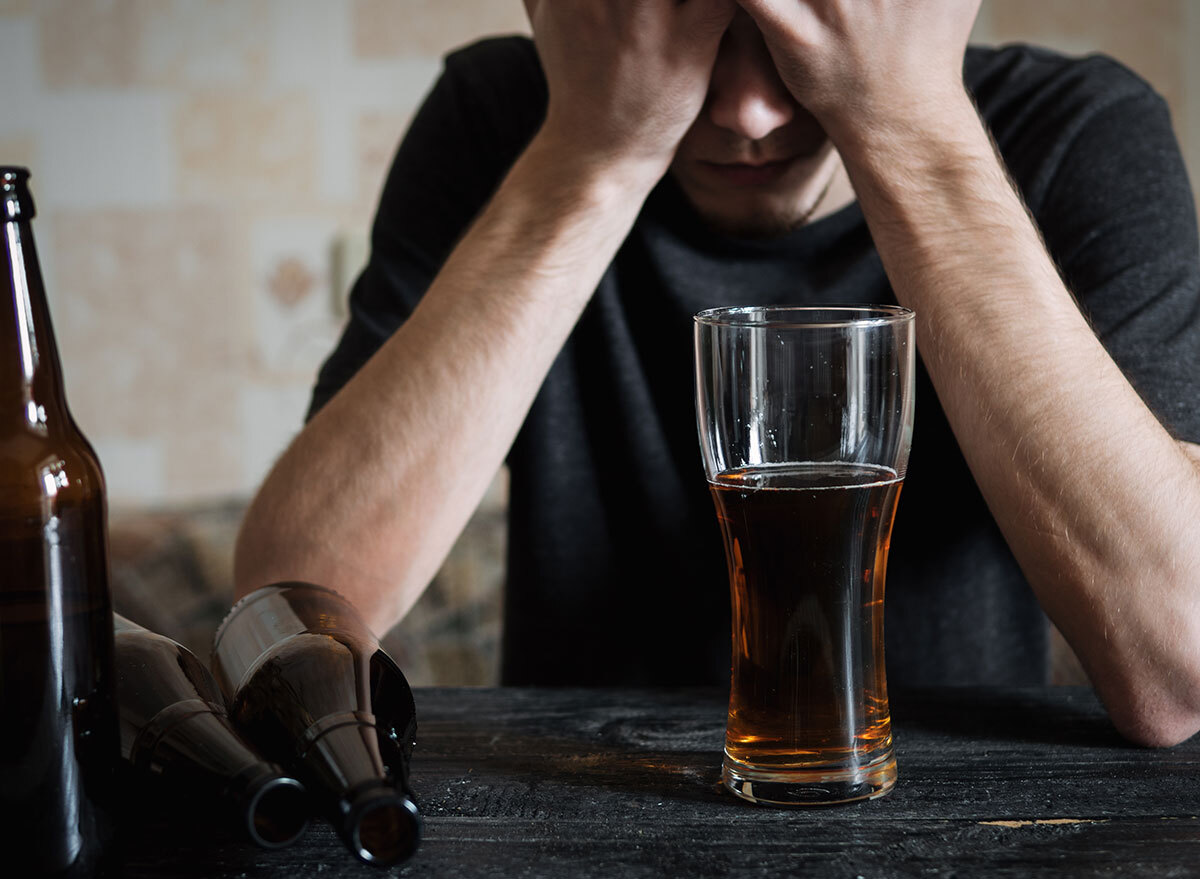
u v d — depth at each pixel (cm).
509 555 119
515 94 116
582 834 51
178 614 180
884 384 51
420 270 108
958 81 76
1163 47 276
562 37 77
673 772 58
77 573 45
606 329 109
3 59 288
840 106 75
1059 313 70
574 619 116
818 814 52
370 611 75
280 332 296
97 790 45
